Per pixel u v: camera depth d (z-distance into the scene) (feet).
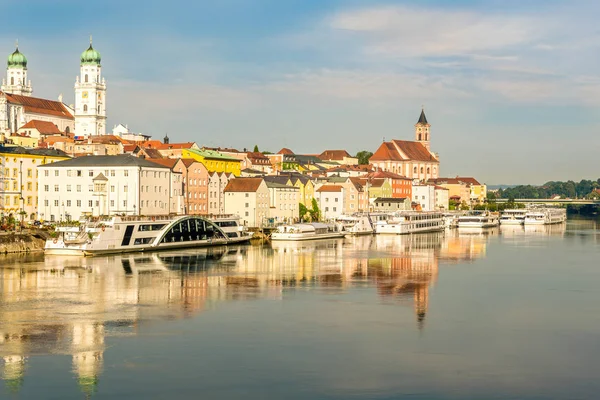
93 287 479.82
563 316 416.05
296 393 293.64
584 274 573.33
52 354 334.65
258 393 293.43
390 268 595.47
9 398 287.48
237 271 560.61
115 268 559.38
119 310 416.05
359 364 326.24
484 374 315.37
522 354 342.23
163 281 507.30
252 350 343.67
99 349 342.85
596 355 341.62
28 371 313.94
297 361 329.31
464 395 293.43
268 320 397.60
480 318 409.28
